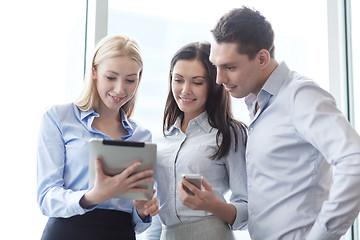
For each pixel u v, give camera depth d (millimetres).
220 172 1756
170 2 2240
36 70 1992
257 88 1650
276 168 1543
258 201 1584
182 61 1736
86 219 1507
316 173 1491
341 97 2414
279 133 1534
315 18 2473
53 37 2033
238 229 1728
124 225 1566
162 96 2180
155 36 2205
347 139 1349
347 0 2436
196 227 1652
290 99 1513
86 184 1572
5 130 1916
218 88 1777
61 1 2064
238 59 1540
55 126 1598
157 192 1765
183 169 1713
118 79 1592
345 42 2422
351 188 1318
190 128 1806
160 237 1818
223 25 1552
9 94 1943
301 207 1492
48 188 1526
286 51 2412
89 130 1624
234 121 1830
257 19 1576
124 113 1733
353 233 2277
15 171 1900
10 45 1971
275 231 1523
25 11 2006
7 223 1869
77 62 2066
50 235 1484
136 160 1369
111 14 2148
